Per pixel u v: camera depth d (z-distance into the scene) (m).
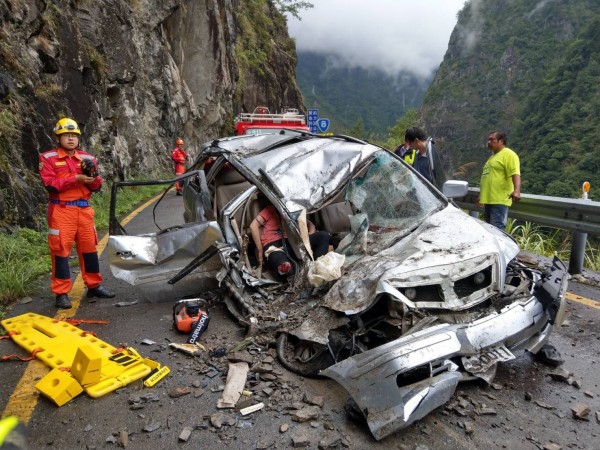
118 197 12.39
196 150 27.23
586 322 4.68
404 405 2.69
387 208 4.64
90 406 3.12
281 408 3.06
